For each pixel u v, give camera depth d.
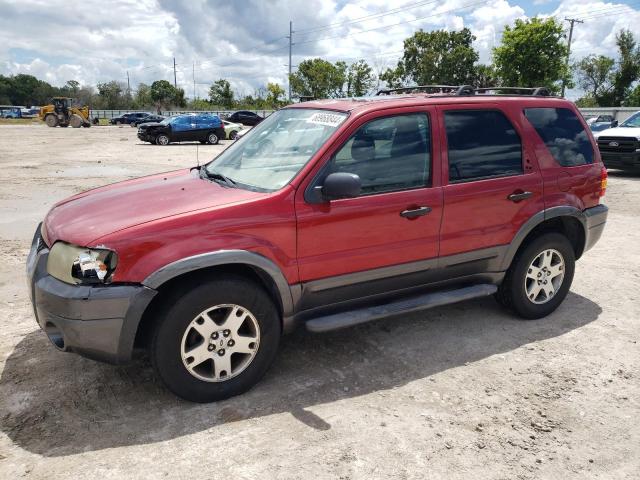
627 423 3.13
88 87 102.56
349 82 66.25
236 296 3.14
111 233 2.90
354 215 3.46
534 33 37.41
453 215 3.87
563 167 4.45
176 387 3.09
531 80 38.41
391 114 3.67
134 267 2.88
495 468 2.71
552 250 4.47
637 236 7.43
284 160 3.60
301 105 4.21
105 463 2.67
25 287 5.14
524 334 4.28
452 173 3.88
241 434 2.92
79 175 13.03
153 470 2.63
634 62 62.44
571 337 4.24
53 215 3.50
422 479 2.61
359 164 3.52
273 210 3.22
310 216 3.32
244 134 4.50
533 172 4.27
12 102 125.06
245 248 3.12
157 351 3.01
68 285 2.91
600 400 3.36
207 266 3.00
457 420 3.11
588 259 6.37
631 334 4.32
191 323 3.04
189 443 2.84
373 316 3.62
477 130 4.04
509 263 4.28
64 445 2.81
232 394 3.27
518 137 4.24
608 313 4.75
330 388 3.42
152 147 23.52
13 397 3.24
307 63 68.38
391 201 3.59
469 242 4.00
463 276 4.12
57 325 2.93
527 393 3.42
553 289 4.61
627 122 13.85
